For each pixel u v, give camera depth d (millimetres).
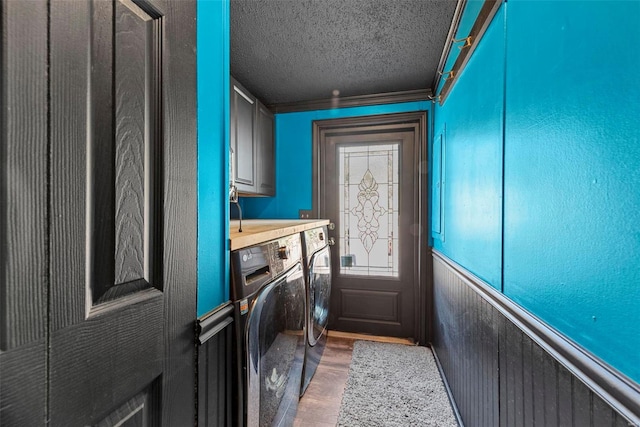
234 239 1006
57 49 441
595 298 580
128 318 568
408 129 2732
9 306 384
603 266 561
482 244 1195
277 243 1374
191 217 765
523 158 859
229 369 970
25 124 401
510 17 944
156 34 641
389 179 2797
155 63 639
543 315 755
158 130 646
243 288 1020
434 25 1691
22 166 399
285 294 1410
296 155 2912
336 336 2762
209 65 873
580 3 619
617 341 529
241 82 2443
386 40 1845
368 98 2705
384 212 2811
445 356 1945
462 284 1508
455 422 1587
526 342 834
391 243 2795
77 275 473
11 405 384
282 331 1362
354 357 2332
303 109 2879
